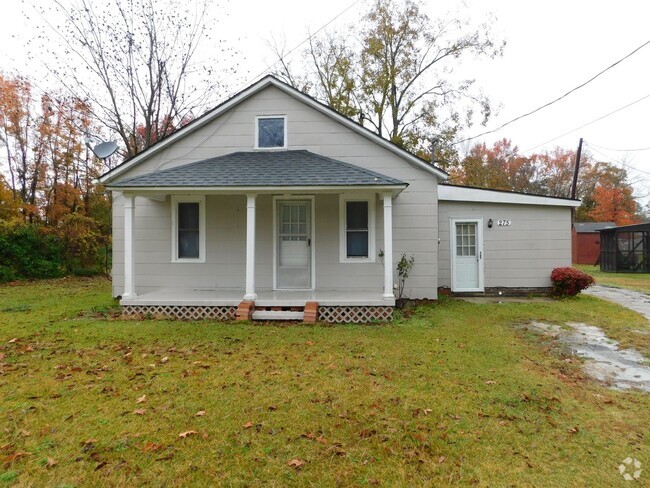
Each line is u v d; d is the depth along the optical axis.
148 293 8.34
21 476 2.47
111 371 4.38
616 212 32.06
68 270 16.39
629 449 2.85
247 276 7.33
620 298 10.55
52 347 5.33
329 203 8.65
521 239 10.46
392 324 6.89
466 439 2.96
